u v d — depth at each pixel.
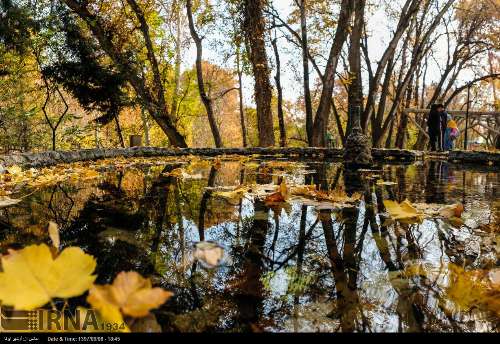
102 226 1.67
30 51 10.41
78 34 10.73
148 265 1.14
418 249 1.35
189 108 21.53
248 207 2.20
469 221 1.82
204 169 4.94
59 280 0.63
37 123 13.19
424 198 2.59
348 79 11.78
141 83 13.21
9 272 0.61
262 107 12.34
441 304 0.89
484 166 5.88
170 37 15.60
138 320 0.79
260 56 12.14
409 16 12.69
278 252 1.31
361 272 1.11
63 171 4.32
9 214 1.94
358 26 11.62
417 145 20.33
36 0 9.68
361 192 2.88
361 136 5.52
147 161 6.53
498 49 18.64
